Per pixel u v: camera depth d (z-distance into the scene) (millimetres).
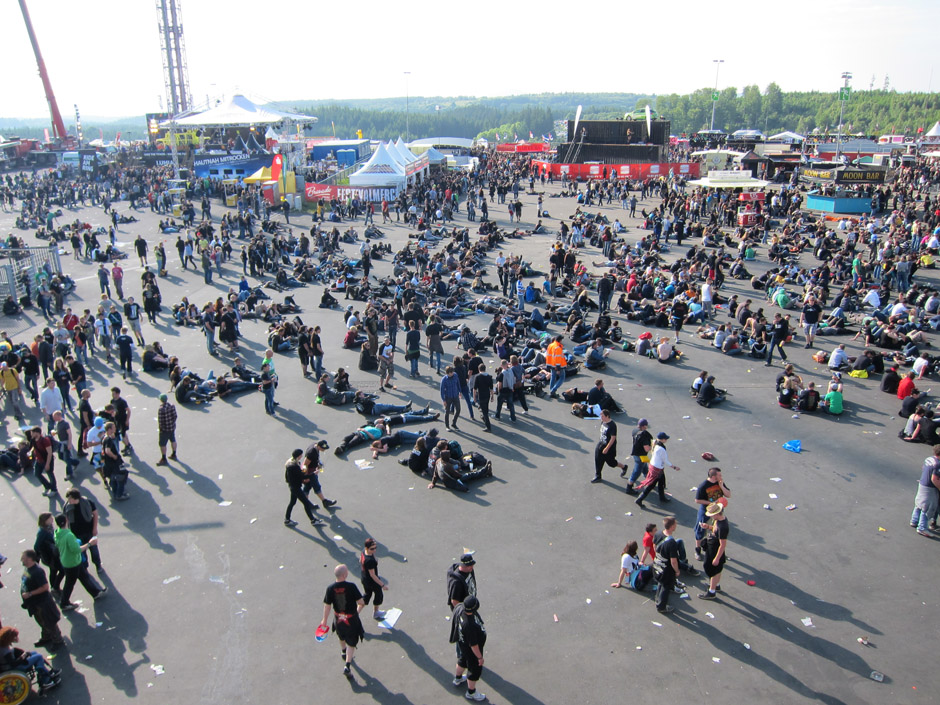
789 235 38375
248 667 9148
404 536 12117
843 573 11031
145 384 19781
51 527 10336
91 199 55812
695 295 25969
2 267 27297
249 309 26297
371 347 20547
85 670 9156
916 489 13656
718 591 10602
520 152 102938
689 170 68938
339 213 47594
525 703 8453
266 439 16078
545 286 28875
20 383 18172
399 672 9008
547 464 14758
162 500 13422
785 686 8711
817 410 17359
